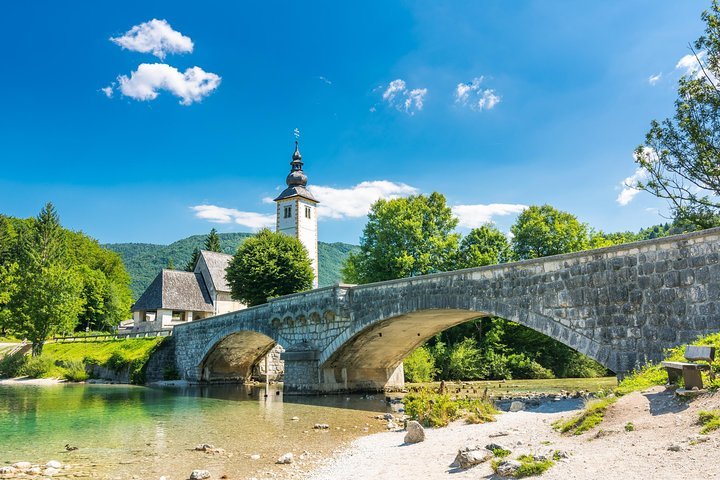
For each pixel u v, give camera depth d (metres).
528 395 34.38
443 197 60.81
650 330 18.38
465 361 55.81
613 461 8.74
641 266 18.88
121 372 53.84
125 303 104.06
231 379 55.00
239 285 57.84
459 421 19.09
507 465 9.36
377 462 13.29
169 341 56.56
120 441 18.95
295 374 36.69
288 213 87.19
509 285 23.42
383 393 38.47
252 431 21.12
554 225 57.19
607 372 61.22
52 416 26.30
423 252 57.44
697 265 17.34
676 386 11.92
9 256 85.25
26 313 61.06
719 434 8.69
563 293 21.23
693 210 30.88
